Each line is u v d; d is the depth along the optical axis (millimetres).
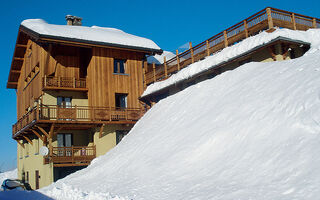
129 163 13047
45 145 22547
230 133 9602
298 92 9031
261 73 12453
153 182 9562
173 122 14477
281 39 14734
